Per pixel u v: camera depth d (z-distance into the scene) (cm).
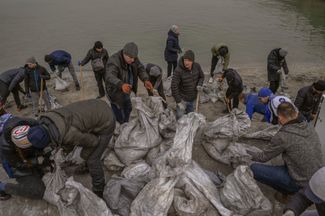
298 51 1251
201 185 310
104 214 290
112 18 1566
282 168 329
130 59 410
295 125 300
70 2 1848
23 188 324
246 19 1620
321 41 1358
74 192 303
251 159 341
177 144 325
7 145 299
